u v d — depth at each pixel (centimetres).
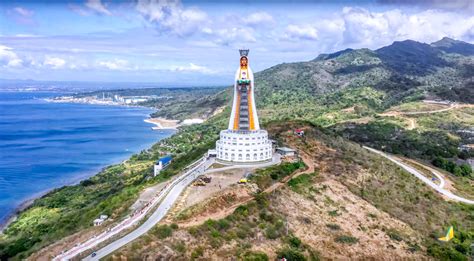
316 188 17612
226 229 12912
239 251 11894
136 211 14025
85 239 11888
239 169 18862
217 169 18912
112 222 13362
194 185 16388
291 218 14788
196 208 13725
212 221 12938
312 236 14038
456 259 14512
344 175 19688
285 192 16512
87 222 15850
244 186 16162
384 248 14375
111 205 16688
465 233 16900
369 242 14512
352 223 15600
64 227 16688
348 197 17638
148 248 10881
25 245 15788
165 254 10744
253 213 14275
